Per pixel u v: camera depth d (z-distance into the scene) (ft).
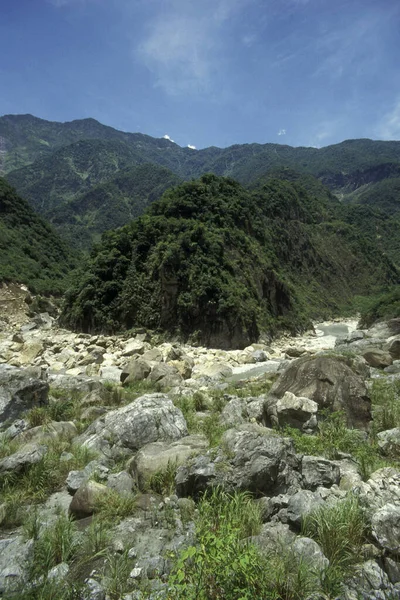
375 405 33.88
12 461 21.49
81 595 12.59
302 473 19.19
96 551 15.07
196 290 105.60
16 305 126.93
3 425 30.09
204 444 22.74
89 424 30.14
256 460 18.38
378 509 15.48
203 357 85.97
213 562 11.10
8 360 76.38
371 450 23.30
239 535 14.30
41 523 17.29
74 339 96.78
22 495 19.69
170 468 19.76
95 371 65.41
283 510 16.57
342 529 14.66
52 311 132.46
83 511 17.97
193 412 34.91
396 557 14.01
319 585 12.70
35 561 14.38
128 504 17.92
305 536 15.11
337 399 28.04
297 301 180.86
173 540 15.40
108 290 112.16
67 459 23.50
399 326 81.71
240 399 34.35
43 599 12.30
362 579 13.11
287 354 91.09
